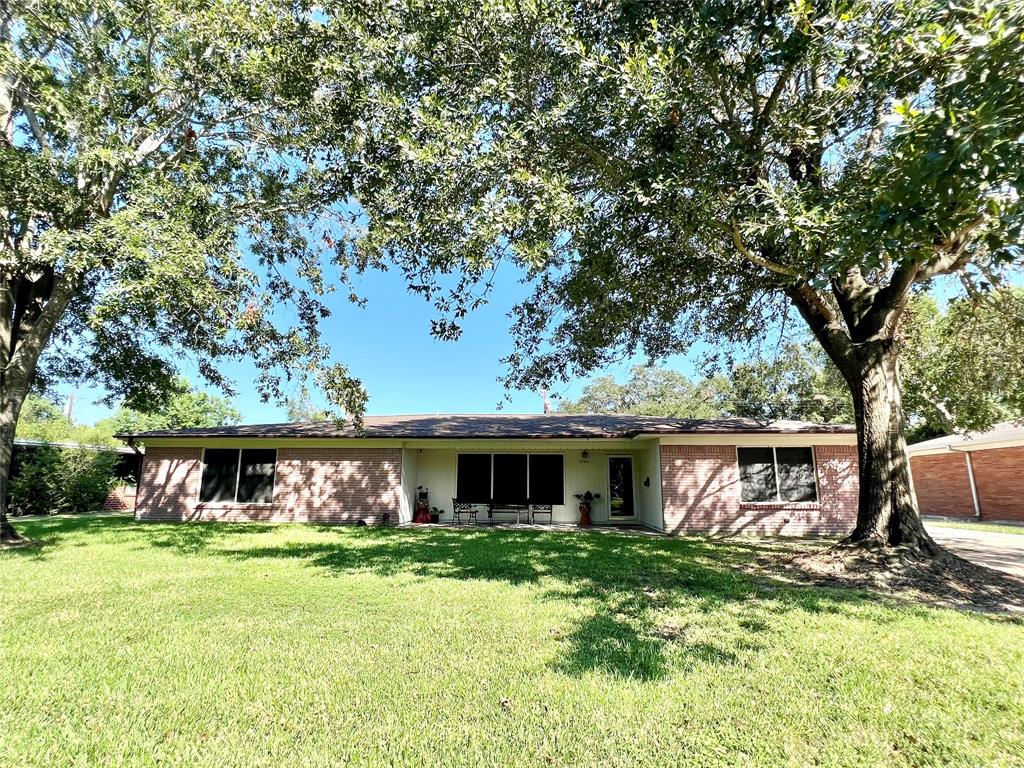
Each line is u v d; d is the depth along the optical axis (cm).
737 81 614
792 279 737
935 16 439
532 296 1051
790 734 304
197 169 870
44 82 833
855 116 605
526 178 579
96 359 1343
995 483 1808
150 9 850
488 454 1672
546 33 612
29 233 947
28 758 276
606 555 942
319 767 272
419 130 609
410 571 776
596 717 322
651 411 4066
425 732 304
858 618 540
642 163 627
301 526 1402
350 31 626
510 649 438
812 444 1403
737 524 1366
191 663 404
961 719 322
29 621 517
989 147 348
